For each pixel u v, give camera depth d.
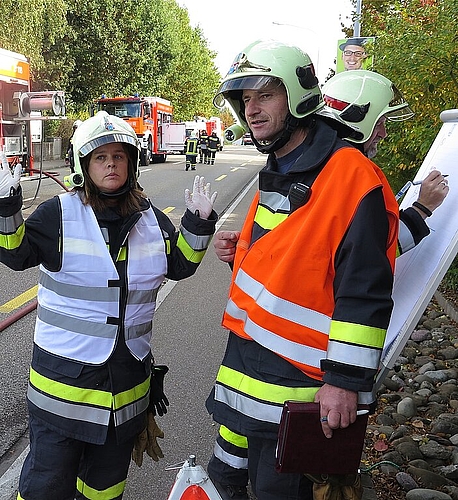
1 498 3.15
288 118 2.10
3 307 6.21
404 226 2.46
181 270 2.63
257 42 2.13
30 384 2.45
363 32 11.84
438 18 5.22
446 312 6.48
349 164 1.99
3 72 12.18
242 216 12.24
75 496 2.61
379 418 4.07
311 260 1.97
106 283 2.39
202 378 4.62
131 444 2.56
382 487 3.26
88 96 32.53
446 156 2.82
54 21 23.94
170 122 31.56
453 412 4.18
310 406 1.93
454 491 3.19
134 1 32.41
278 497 2.17
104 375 2.39
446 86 5.46
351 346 1.85
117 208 2.47
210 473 2.65
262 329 2.09
